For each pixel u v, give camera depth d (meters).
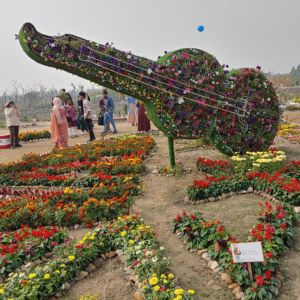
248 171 7.89
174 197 7.39
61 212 6.29
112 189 7.23
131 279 4.45
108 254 5.10
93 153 11.32
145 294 3.97
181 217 5.76
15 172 9.92
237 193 7.23
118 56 7.80
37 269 4.50
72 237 5.78
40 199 7.06
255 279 4.12
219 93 8.76
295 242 5.13
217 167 8.66
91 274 4.72
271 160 7.70
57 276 4.38
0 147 15.43
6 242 5.40
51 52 7.43
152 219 6.32
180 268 4.71
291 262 4.66
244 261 3.94
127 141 12.85
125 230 5.38
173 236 5.62
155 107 8.27
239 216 6.05
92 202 6.48
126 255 4.86
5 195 8.24
